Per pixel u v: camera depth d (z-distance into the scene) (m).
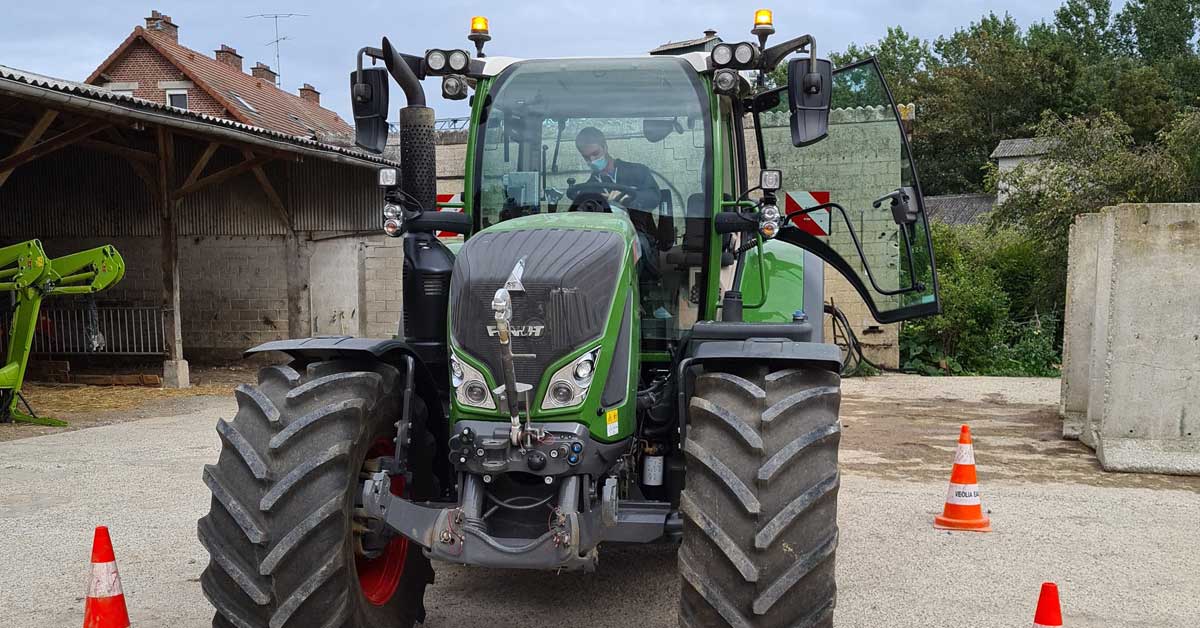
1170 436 7.05
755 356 3.33
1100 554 5.05
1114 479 6.84
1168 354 7.01
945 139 48.16
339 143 15.91
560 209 4.40
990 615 4.16
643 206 4.34
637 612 4.25
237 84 29.53
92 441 8.68
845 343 13.68
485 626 4.09
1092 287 8.37
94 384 13.01
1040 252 16.88
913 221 5.53
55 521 5.80
